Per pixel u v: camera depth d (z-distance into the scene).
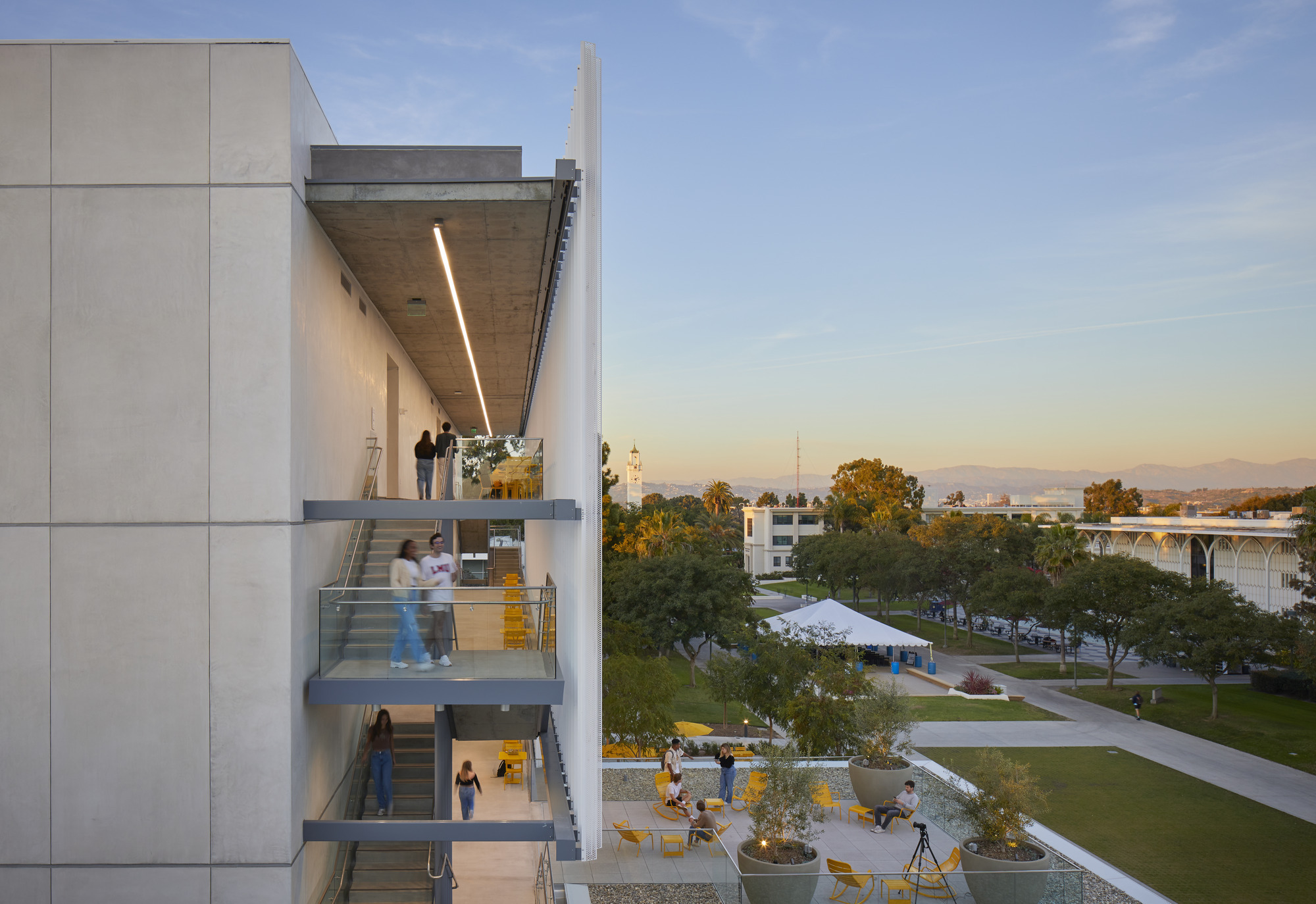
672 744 19.34
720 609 43.44
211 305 9.77
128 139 9.76
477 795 20.02
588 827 10.45
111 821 9.53
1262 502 103.00
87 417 9.68
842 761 21.69
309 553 10.76
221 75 9.85
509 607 11.35
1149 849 20.22
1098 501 139.50
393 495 19.61
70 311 9.67
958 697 39.31
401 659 11.06
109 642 9.61
